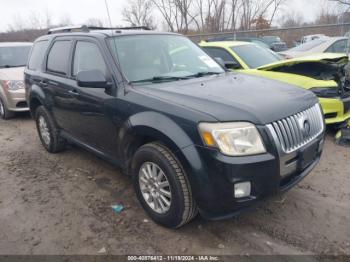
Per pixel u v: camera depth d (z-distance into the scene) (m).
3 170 4.79
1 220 3.49
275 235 3.09
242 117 2.70
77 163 4.92
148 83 3.52
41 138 5.50
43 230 3.29
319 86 5.27
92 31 4.26
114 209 3.59
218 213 2.79
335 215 3.38
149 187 3.28
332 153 4.98
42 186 4.23
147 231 3.20
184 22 28.48
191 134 2.75
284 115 2.90
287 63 5.78
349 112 5.63
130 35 4.02
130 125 3.24
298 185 4.00
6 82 7.53
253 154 2.66
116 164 3.80
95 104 3.75
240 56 6.74
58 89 4.48
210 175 2.68
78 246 3.03
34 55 5.53
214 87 3.34
